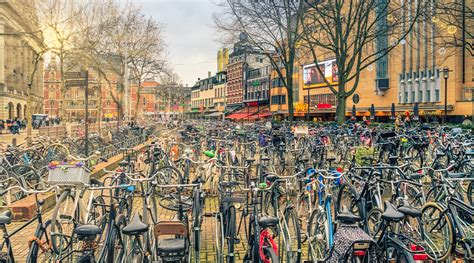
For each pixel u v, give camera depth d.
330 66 51.16
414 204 6.05
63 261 4.68
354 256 3.72
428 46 37.47
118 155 16.59
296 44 25.22
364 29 23.23
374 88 44.66
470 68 34.12
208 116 92.88
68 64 28.69
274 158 11.40
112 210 4.53
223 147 12.82
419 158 11.18
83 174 5.14
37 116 58.16
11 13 52.06
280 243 5.06
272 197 5.58
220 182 6.93
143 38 32.81
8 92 57.72
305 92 57.56
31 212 7.54
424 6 20.27
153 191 5.88
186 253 4.13
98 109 25.94
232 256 4.57
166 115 95.19
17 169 8.87
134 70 35.44
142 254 4.70
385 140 11.78
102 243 4.54
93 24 27.64
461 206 4.75
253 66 76.06
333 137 16.25
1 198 7.68
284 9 22.12
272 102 64.44
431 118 36.00
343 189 5.65
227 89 88.06
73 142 14.52
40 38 23.59
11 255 4.34
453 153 10.68
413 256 3.82
